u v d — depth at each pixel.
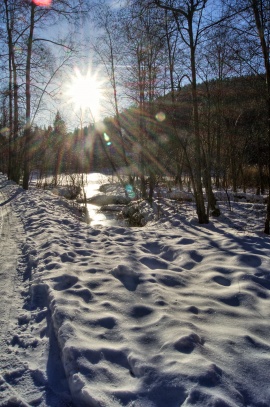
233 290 4.30
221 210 10.84
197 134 8.41
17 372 2.87
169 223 9.15
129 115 17.30
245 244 6.34
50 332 3.40
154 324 3.41
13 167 22.56
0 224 8.77
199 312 3.73
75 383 2.54
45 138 22.45
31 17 15.55
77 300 3.92
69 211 12.09
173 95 8.79
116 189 20.17
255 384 2.54
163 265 5.43
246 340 3.10
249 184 20.05
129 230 7.98
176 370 2.59
